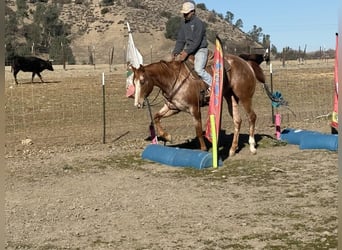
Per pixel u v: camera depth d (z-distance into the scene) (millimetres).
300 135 12367
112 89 24922
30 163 11125
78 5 121500
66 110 18812
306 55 64562
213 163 10250
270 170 9891
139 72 10211
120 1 123062
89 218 7402
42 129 15328
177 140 13297
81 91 24375
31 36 87812
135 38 100375
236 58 11109
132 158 11414
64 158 11578
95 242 6445
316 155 11109
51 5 113875
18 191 8977
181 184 9141
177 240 6414
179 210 7633
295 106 19281
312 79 28000
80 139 13797
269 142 12578
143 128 15305
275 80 27703
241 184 9016
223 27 115938
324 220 6992
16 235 6750
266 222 7000
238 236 6500
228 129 14805
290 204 7773
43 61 29469
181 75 10594
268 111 18219
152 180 9508
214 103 10266
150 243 6344
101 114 17844
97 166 10773
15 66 28625
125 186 9141
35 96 22750
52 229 6977
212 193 8508
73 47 97875
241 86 11016
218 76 10172
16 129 15367
